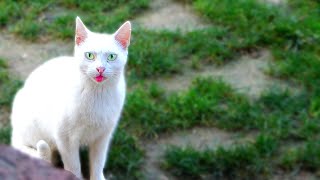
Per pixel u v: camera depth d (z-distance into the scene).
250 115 4.59
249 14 5.73
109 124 3.60
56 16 5.70
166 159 4.17
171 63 5.09
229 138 4.44
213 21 5.74
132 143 4.25
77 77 3.45
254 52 5.39
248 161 4.16
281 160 4.23
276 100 4.75
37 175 1.05
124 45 3.44
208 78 4.95
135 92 4.71
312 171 4.20
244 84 5.00
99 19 5.64
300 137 4.45
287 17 5.72
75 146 3.65
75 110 3.45
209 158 4.14
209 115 4.57
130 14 5.76
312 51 5.34
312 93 4.84
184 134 4.44
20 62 5.13
